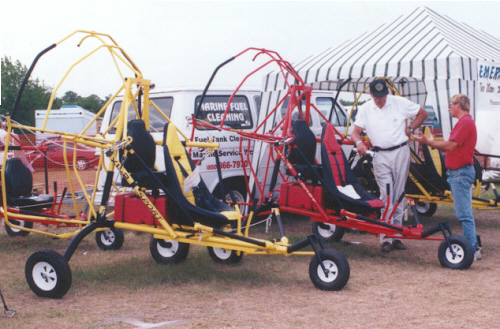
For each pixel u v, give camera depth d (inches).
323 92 370.3
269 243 186.5
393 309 167.0
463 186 227.8
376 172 249.6
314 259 191.9
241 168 308.8
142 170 206.4
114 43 224.5
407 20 291.3
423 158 315.9
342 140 287.4
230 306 171.2
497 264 226.2
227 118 306.5
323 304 172.6
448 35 268.1
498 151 494.0
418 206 357.4
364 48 283.3
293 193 244.8
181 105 284.8
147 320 157.3
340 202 229.9
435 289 189.9
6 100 1494.8
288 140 224.7
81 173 349.4
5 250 256.5
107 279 204.1
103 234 260.7
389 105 243.8
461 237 218.2
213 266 224.4
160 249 231.6
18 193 266.8
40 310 167.0
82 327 150.9
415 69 241.6
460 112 227.1
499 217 352.8
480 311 164.2
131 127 205.5
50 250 180.2
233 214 199.3
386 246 251.0
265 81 301.9
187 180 193.9
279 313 163.6
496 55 274.1
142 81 213.8
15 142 313.4
